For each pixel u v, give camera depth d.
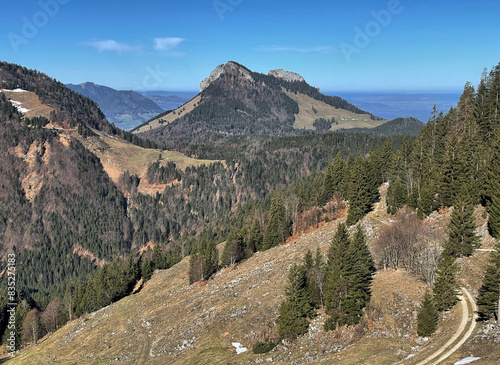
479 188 85.38
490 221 72.94
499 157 82.12
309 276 79.62
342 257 71.06
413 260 74.19
